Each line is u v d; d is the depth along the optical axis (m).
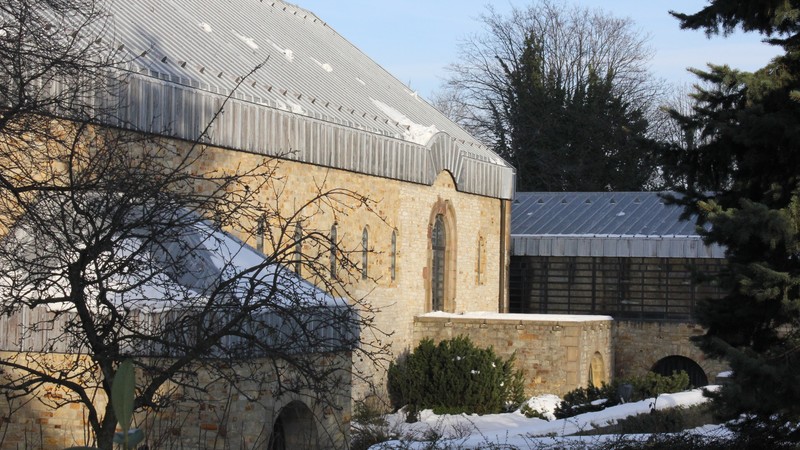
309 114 30.81
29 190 12.35
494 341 36.91
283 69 34.22
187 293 13.02
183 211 13.93
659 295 44.75
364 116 35.53
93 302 13.98
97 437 10.93
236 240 16.89
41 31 14.54
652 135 66.06
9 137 13.43
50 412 17.59
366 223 34.28
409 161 36.56
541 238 46.19
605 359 40.03
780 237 17.34
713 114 19.23
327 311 13.08
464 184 41.00
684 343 43.75
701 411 27.38
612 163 63.81
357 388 32.31
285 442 20.28
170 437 15.86
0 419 17.72
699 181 19.73
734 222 17.31
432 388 33.66
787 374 16.80
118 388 6.69
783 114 18.06
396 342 36.31
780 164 18.67
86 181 12.09
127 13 28.59
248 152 27.88
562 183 64.38
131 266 11.49
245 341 13.60
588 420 26.05
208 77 27.56
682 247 44.31
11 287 11.67
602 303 45.59
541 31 66.06
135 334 11.41
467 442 20.47
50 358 17.31
